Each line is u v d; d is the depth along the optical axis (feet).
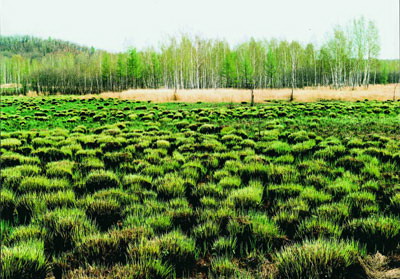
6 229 12.57
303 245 10.02
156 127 51.88
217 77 216.54
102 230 13.08
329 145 31.58
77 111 85.40
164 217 13.20
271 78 200.03
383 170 22.22
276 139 37.58
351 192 16.52
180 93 137.49
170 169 23.26
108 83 251.60
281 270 9.08
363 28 161.58
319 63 196.65
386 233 10.93
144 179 19.65
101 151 30.27
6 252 9.40
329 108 85.30
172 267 9.66
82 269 9.00
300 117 65.87
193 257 10.35
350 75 185.47
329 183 18.57
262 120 61.41
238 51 215.72
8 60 341.21
